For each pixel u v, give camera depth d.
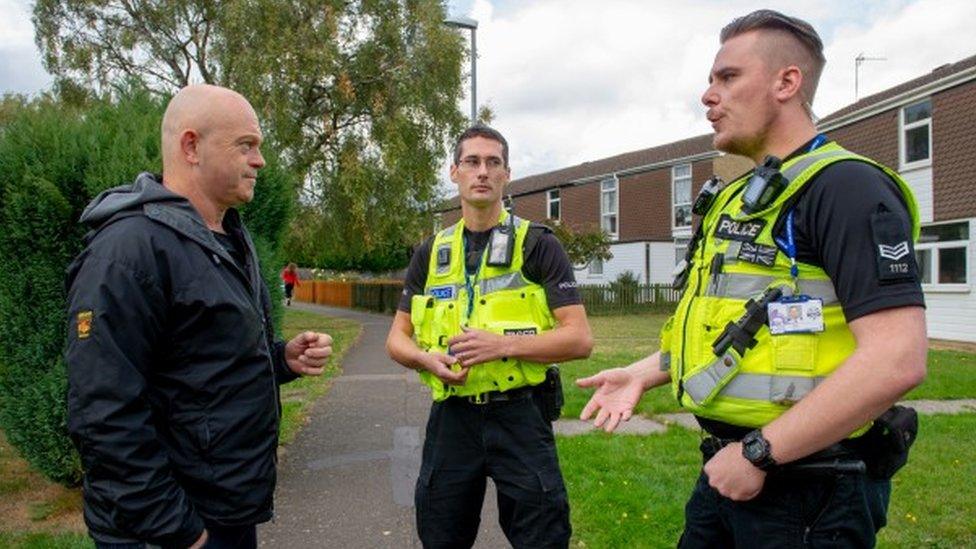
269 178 5.73
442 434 2.82
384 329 19.34
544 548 2.67
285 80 16.39
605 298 25.73
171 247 2.00
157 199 2.04
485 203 2.88
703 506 2.02
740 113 1.84
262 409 2.15
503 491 2.72
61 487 4.94
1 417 4.50
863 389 1.44
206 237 2.09
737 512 1.80
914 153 16.05
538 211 38.69
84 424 1.83
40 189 4.16
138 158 4.44
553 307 2.78
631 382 2.23
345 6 17.66
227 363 2.06
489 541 3.92
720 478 1.63
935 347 13.80
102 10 17.70
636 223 32.16
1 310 4.34
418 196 18.97
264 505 2.17
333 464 5.45
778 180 1.72
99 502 1.88
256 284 2.42
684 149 31.94
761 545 1.74
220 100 2.22
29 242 4.29
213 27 17.41
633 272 30.58
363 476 5.13
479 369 2.69
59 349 4.39
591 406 2.21
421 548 3.82
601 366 10.69
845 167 1.62
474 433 2.75
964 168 14.53
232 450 2.06
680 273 2.07
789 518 1.70
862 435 1.73
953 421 6.67
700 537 2.02
